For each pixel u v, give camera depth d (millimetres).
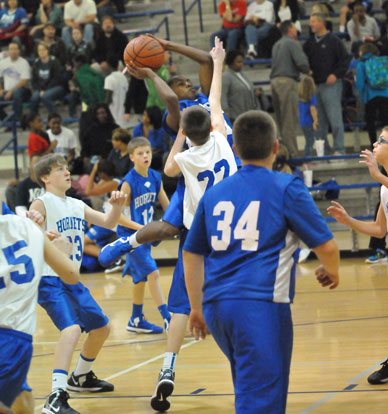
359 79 14203
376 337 6973
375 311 8234
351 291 9602
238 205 3654
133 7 19953
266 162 3787
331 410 4832
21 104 16938
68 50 17125
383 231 5211
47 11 18812
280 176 3688
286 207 3600
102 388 5746
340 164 14758
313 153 15227
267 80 17031
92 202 13484
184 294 5441
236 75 13414
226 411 5020
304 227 3562
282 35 15414
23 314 3506
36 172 5578
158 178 8547
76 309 5418
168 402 5121
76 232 5566
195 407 5152
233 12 16766
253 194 3650
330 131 16078
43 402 5500
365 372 5754
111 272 13062
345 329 7414
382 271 11062
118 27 19297
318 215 3592
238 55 13391
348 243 13031
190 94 6266
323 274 3729
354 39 16500
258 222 3598
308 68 14078
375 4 18719
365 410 4785
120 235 8469
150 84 15078
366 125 14352
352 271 11273
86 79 15914
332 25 17781
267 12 16656
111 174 13297
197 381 5863
